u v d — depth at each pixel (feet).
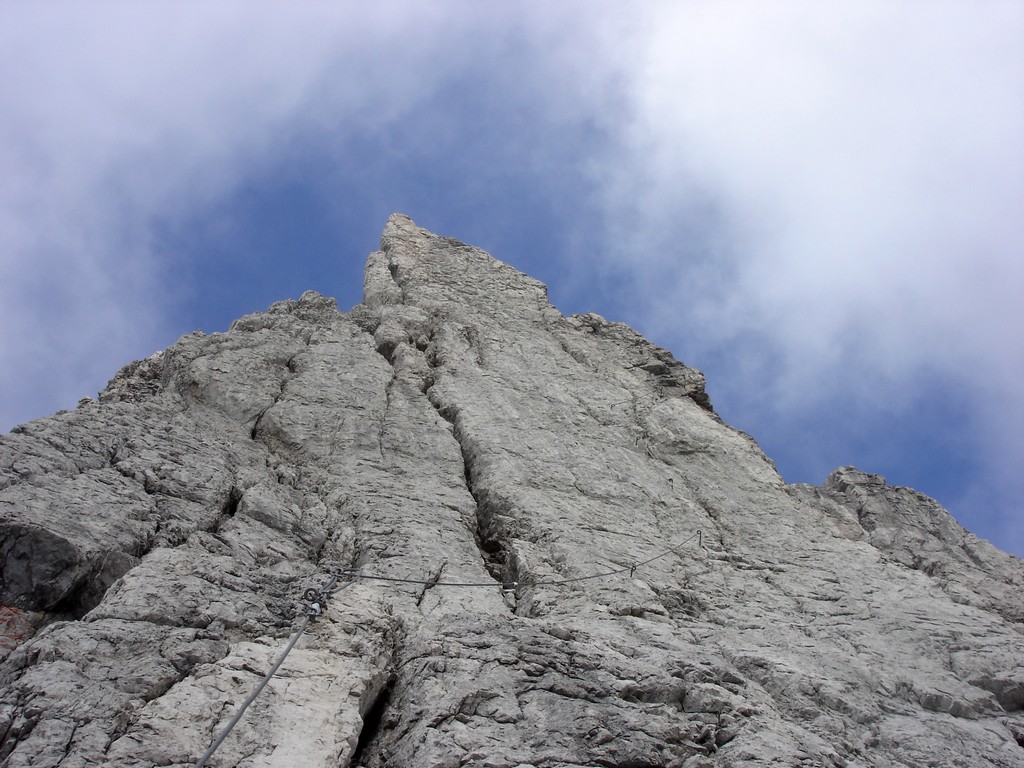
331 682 41.01
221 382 72.08
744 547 69.67
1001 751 50.75
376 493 63.77
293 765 36.19
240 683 39.11
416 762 38.68
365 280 102.53
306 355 79.87
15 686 36.27
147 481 53.88
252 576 46.91
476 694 42.24
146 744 34.99
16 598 44.32
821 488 83.92
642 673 45.83
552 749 40.04
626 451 78.28
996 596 69.46
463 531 62.49
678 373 93.76
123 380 80.23
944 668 58.23
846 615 62.75
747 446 84.38
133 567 45.83
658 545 66.23
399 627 47.78
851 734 49.34
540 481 69.56
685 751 41.98
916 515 79.61
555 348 93.86
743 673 52.80
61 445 53.57
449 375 82.48
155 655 39.60
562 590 57.93
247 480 59.36
